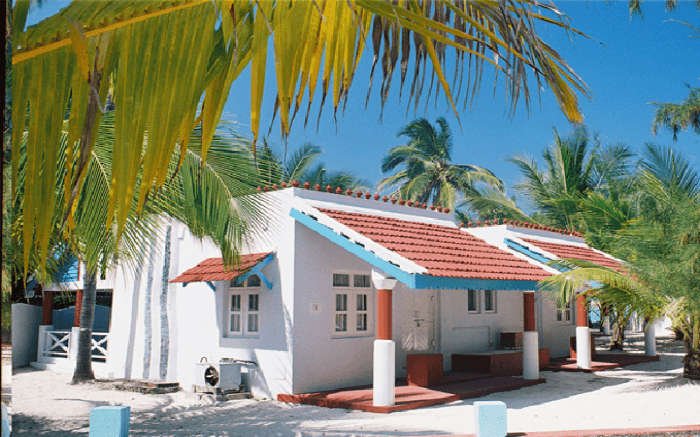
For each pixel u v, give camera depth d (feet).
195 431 30.22
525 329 48.75
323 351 41.63
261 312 42.11
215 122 6.53
